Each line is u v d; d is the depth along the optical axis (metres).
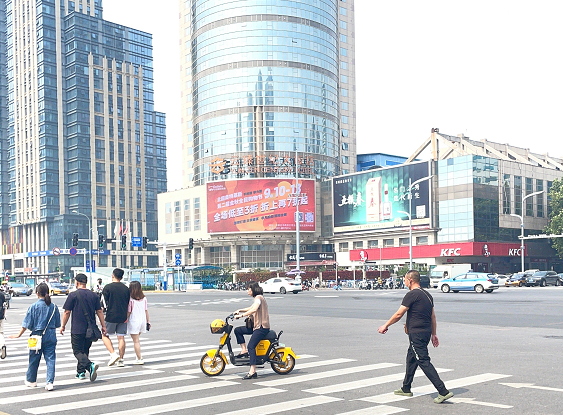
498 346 13.86
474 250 69.38
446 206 73.19
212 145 92.44
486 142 86.00
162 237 98.75
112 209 131.62
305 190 85.38
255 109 90.50
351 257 82.88
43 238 127.31
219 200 87.06
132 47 140.50
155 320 24.30
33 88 130.12
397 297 39.16
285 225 84.25
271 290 51.81
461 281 45.25
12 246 135.88
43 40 126.69
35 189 127.94
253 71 91.38
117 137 134.62
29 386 9.79
